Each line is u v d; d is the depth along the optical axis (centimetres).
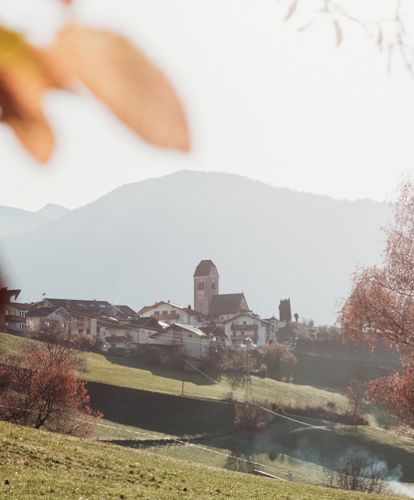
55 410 4828
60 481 2339
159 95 45
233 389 9362
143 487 2611
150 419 7525
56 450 2981
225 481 3083
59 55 44
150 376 9125
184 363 9975
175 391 8375
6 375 4250
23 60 44
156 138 45
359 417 8281
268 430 7700
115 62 45
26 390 4694
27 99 45
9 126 45
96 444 3438
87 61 45
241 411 7656
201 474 3195
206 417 7769
